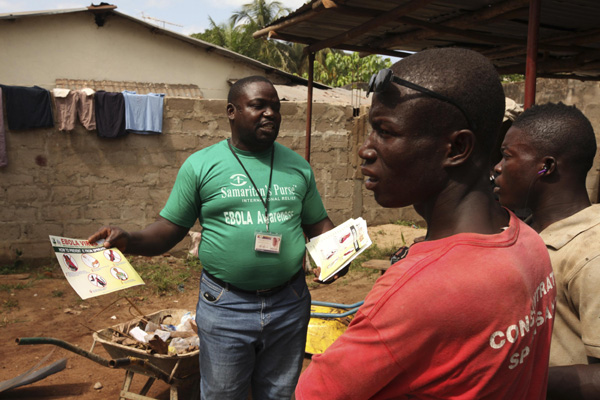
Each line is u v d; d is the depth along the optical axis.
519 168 1.60
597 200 9.05
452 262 0.83
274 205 2.52
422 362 0.84
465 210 0.93
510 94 10.08
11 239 7.07
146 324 3.77
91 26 14.13
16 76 13.57
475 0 4.35
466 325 0.80
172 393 3.15
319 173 8.53
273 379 2.56
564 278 1.39
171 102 7.55
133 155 7.46
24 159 7.02
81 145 7.24
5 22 13.30
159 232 2.53
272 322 2.44
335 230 2.73
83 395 3.87
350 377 0.87
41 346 4.77
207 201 2.49
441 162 0.91
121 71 14.56
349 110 8.58
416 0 4.14
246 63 15.46
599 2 4.34
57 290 6.33
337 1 4.37
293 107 8.31
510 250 0.89
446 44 6.23
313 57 6.08
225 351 2.42
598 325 1.28
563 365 1.32
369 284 6.68
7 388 3.56
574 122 1.54
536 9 3.19
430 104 0.88
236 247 2.41
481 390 0.83
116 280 2.19
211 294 2.46
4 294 6.11
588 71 7.37
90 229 7.38
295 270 2.52
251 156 2.59
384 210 9.02
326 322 4.32
